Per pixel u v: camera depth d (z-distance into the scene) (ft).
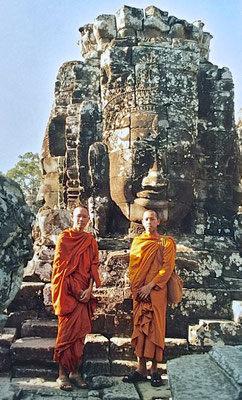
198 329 18.58
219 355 12.72
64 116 29.89
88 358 18.19
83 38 29.63
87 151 25.27
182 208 23.13
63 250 17.48
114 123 23.82
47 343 18.13
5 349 17.74
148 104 23.11
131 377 17.01
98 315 19.51
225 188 24.99
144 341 16.97
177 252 21.11
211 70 25.95
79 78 28.25
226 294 20.11
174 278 17.99
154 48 23.73
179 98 23.45
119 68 23.88
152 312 17.08
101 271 20.95
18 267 14.52
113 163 23.58
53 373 17.31
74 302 16.92
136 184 22.80
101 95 25.34
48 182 30.53
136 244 18.45
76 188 26.76
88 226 23.98
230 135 25.16
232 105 25.34
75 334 16.62
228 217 24.85
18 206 14.60
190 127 23.56
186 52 23.91
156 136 22.84
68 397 15.57
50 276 21.35
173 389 11.46
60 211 22.76
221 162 24.93
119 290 19.72
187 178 23.06
